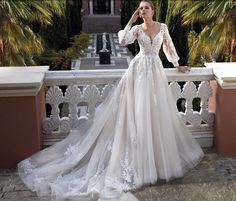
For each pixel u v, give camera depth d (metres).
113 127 3.47
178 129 3.52
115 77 3.74
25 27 6.33
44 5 6.73
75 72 3.77
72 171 3.41
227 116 3.70
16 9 5.92
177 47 6.89
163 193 3.09
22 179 3.34
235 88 3.61
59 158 3.59
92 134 3.54
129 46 17.61
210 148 3.96
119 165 3.26
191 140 3.68
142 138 3.22
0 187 3.24
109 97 3.59
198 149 3.70
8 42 6.00
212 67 3.85
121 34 3.33
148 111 3.24
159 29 3.37
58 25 10.07
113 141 3.40
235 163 3.63
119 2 26.03
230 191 3.12
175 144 3.36
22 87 3.37
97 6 27.30
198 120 3.94
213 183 3.25
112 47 18.47
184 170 3.46
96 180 3.21
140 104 3.26
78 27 18.06
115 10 26.25
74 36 15.18
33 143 3.59
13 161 3.61
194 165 3.56
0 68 3.86
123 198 2.99
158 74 3.34
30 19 6.71
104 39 16.97
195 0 6.76
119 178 3.20
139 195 3.06
